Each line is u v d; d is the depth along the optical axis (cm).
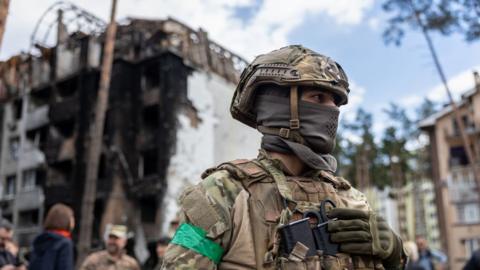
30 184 2681
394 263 159
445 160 2700
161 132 2200
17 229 2636
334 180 171
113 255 561
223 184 146
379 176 3688
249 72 171
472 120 2575
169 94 2230
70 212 394
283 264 136
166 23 2339
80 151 2414
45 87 2634
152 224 2175
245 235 140
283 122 161
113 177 2230
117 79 2350
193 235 139
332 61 169
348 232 145
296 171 162
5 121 2895
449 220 2622
